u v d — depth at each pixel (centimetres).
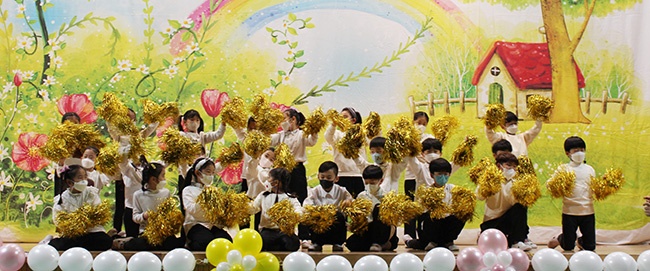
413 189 716
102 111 664
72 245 607
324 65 805
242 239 562
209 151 800
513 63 805
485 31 807
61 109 800
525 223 643
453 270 586
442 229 628
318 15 810
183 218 631
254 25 811
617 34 799
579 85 799
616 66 797
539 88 802
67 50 806
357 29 808
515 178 641
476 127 799
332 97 803
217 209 607
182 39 809
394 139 637
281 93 805
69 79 804
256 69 808
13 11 808
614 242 768
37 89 802
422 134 727
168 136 645
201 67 808
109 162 627
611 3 801
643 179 781
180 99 805
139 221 628
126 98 805
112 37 808
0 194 791
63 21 808
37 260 559
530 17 807
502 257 568
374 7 809
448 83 803
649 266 574
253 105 700
